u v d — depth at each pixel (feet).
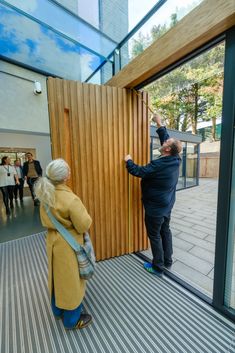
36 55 10.59
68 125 6.39
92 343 4.04
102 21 7.39
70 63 10.62
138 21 6.81
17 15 7.43
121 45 7.89
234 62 3.93
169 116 24.29
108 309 4.96
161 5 5.87
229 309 4.64
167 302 5.19
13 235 10.38
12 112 11.39
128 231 7.83
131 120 7.38
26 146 22.72
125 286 5.88
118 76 7.18
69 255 3.89
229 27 3.80
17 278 6.44
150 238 6.34
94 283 6.03
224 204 4.43
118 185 7.38
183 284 5.87
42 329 4.41
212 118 24.35
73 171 6.52
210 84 13.35
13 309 5.04
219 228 4.59
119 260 7.44
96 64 9.64
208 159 38.01
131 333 4.25
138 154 7.71
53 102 6.02
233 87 4.01
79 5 6.74
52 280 4.12
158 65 5.27
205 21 3.88
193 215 13.65
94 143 6.78
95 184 6.94
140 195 7.87
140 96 7.48
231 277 4.65
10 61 10.91
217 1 3.61
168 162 5.84
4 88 11.01
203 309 4.92
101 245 7.32
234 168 4.25
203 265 7.06
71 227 3.99
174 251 8.19
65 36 7.52
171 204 6.38
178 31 4.50
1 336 4.25
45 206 3.88
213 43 4.23
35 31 8.37
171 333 4.24
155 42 5.22
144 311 4.88
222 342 4.01
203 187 26.99
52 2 6.19
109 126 6.98
